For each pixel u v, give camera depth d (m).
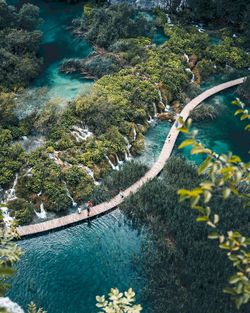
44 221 47.12
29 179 49.50
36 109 57.12
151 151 56.97
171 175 51.28
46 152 52.69
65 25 81.31
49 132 55.62
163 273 40.25
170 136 58.41
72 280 40.62
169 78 66.19
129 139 57.16
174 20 83.62
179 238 42.78
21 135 54.91
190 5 84.44
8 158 51.25
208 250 41.00
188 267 40.25
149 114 62.00
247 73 73.06
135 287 39.72
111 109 58.19
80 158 52.78
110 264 42.09
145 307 37.84
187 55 73.62
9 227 18.58
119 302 15.03
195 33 79.38
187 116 62.41
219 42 79.00
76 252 43.53
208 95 66.69
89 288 39.94
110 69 68.00
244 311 36.19
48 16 83.88
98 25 77.38
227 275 38.75
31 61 68.00
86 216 47.16
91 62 69.31
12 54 67.31
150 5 86.50
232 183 11.38
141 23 77.38
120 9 77.31
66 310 38.12
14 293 39.09
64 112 57.84
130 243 44.28
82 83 67.38
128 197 48.38
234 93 68.25
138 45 73.44
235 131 61.25
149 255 42.12
